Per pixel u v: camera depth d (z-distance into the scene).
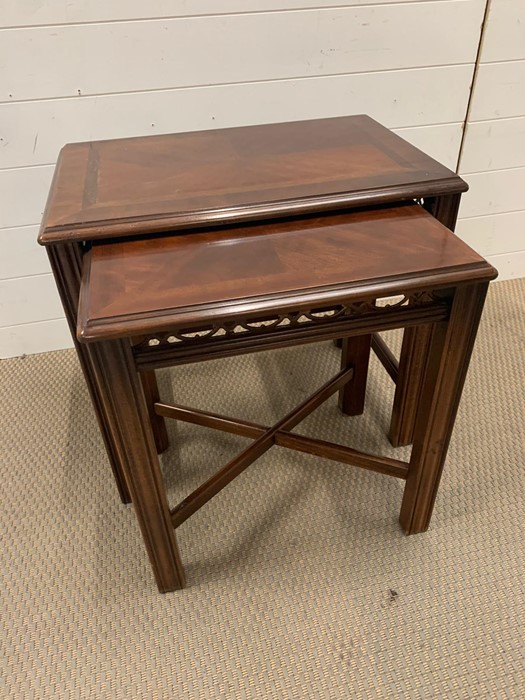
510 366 1.36
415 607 0.86
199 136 1.03
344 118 1.10
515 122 1.43
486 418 1.21
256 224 0.75
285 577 0.91
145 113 1.21
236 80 1.22
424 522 0.96
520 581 0.89
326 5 1.16
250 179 0.83
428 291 0.65
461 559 0.93
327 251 0.68
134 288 0.63
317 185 0.79
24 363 1.46
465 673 0.78
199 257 0.68
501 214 1.59
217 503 1.05
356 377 1.16
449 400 0.79
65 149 0.99
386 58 1.26
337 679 0.78
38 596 0.91
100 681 0.79
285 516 1.02
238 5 1.12
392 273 0.63
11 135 1.17
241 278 0.64
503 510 1.01
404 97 1.33
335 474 1.10
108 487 1.09
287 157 0.91
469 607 0.86
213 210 0.74
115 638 0.84
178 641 0.83
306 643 0.82
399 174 0.82
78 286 0.77
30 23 1.06
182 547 0.97
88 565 0.95
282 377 1.37
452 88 1.34
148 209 0.74
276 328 0.67
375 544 0.96
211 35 1.15
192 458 1.15
